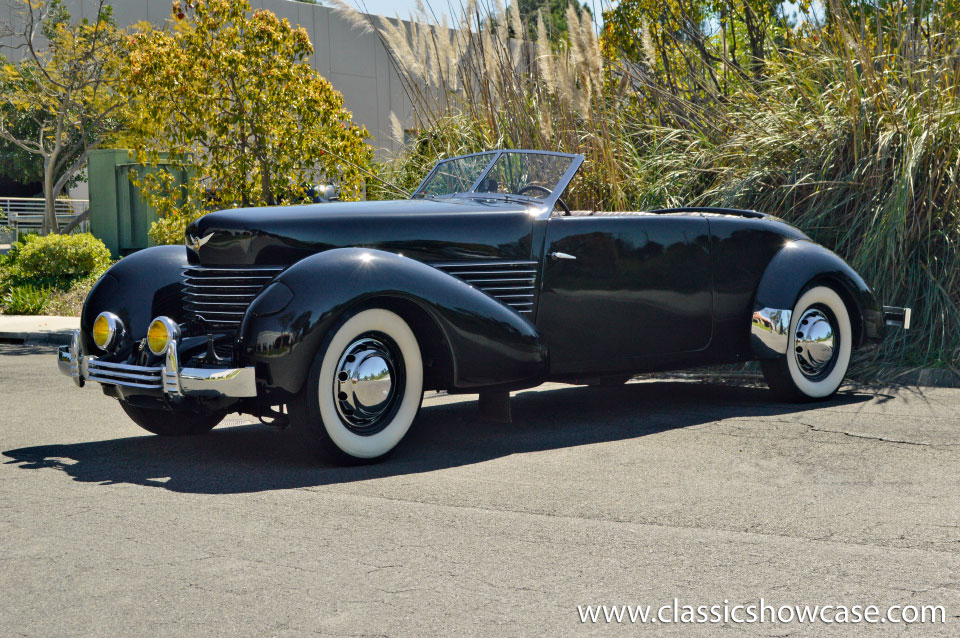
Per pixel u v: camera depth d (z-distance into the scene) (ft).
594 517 11.34
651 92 29.96
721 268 18.40
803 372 19.36
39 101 75.00
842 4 26.55
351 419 14.11
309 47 38.73
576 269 16.83
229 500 12.25
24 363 29.78
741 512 11.50
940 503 11.81
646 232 17.52
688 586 9.04
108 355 15.79
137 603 8.73
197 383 13.57
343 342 13.78
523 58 30.66
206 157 38.81
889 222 22.62
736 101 27.99
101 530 10.96
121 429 17.99
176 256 17.13
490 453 15.06
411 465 14.23
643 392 21.62
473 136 30.30
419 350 14.66
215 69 37.29
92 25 72.08
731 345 18.70
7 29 71.72
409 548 10.22
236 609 8.57
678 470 13.71
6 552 10.20
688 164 27.20
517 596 8.82
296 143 37.76
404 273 14.24
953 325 22.44
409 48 31.42
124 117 70.13
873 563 9.61
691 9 34.91
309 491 12.70
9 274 53.67
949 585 8.98
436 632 8.02
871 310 20.03
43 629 8.19
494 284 16.12
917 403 19.24
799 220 24.53
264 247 14.92
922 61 24.82
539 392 22.04
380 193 32.12
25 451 15.76
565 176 17.52
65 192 96.22
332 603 8.68
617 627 8.11
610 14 40.75
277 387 13.43
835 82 26.08
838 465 13.92
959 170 23.20
